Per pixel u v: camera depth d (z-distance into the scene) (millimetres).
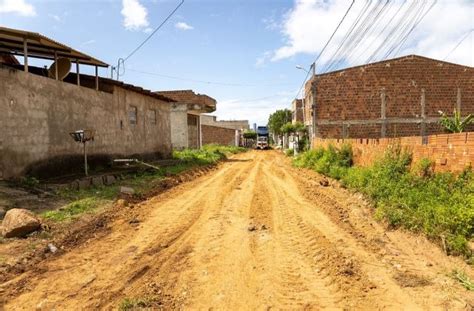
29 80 11523
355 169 14352
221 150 40375
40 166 11984
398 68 30312
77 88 14219
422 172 9367
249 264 6047
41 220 7922
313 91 30391
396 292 4930
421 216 7449
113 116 17125
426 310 4457
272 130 82625
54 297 4879
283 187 14531
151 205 10695
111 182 13531
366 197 10680
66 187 11117
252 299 4824
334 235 7551
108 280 5414
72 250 6684
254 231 8023
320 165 18484
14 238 6945
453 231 6602
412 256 6285
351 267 5773
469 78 30094
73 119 13898
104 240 7305
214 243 7160
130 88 18297
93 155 15320
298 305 4648
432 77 30219
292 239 7387
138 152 19906
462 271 5531
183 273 5688
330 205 10586
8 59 15672
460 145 7957
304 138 36375
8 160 10602
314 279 5422
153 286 5207
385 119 30375
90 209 9352
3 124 10445
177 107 33688
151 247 6891
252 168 23234
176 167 19438
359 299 4766
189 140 36188
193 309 4566
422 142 9836
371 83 30438
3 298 4824
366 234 7566
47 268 5828
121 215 9242
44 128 12227
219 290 5090
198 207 10523
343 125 30547
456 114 17859
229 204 10984
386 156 11594
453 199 7223
